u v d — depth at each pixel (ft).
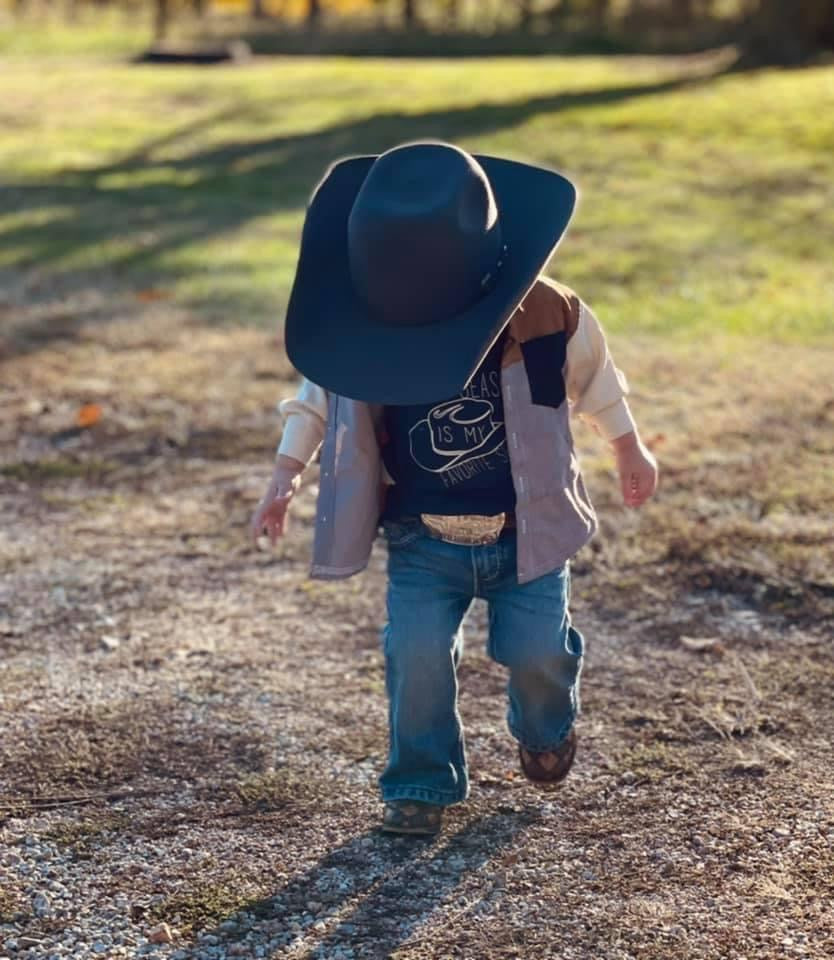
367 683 14.03
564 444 10.31
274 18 112.68
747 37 69.00
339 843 11.23
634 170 44.04
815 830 11.23
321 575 10.37
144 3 123.75
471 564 10.37
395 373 9.52
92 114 58.65
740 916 10.13
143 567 17.11
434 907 10.37
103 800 11.90
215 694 13.82
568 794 11.90
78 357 26.18
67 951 9.92
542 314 10.19
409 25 101.76
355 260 9.68
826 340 26.68
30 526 18.43
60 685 14.03
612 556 16.94
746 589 16.01
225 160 48.21
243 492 19.57
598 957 9.72
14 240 35.50
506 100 57.98
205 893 10.58
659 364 25.13
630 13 94.38
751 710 13.28
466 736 12.91
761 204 39.22
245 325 28.40
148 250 34.47
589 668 14.26
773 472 19.56
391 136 51.06
